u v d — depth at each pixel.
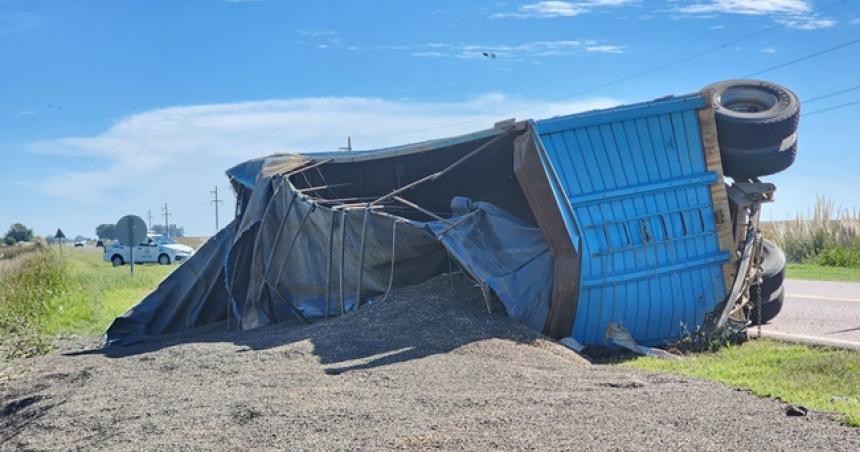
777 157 14.52
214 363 12.05
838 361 10.66
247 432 7.74
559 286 13.00
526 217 17.86
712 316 13.66
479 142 16.77
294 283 17.09
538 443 6.80
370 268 15.55
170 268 45.78
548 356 11.31
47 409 9.87
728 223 14.15
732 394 8.63
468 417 7.67
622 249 13.59
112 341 17.45
